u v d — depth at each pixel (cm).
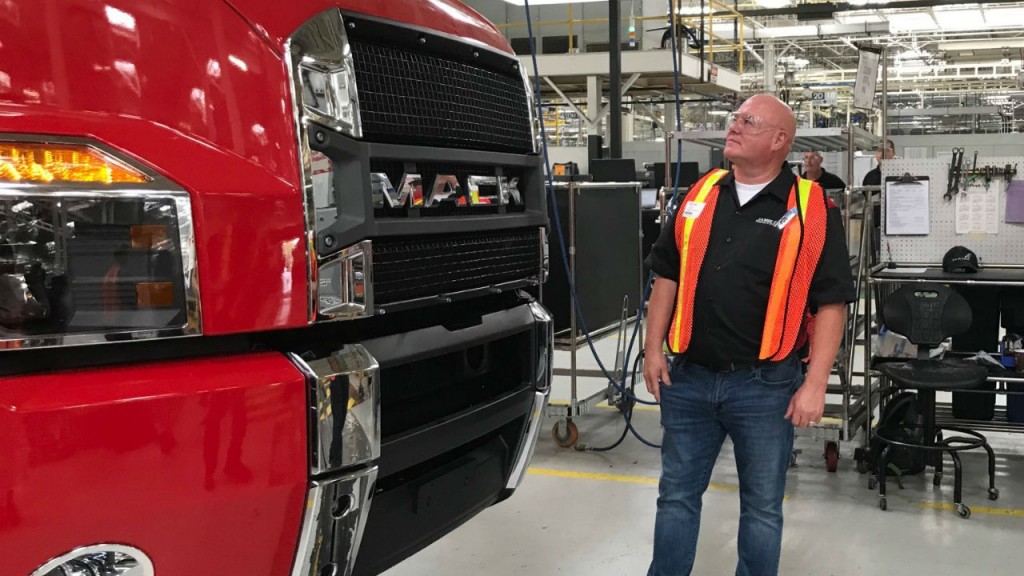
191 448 146
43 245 136
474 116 225
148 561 145
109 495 138
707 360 273
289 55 167
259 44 163
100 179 141
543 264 260
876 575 338
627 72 1368
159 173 146
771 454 272
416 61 205
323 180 172
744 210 270
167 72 152
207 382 149
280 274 160
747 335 268
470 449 232
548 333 254
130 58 149
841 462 489
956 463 407
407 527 206
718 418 280
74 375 142
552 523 391
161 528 145
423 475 211
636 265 599
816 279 267
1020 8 1853
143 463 141
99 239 141
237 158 158
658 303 290
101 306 141
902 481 451
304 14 171
